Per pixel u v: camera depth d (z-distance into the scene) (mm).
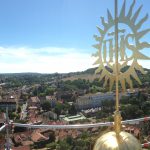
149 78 120312
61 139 65188
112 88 9070
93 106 148500
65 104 139750
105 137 9039
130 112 88188
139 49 8609
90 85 189500
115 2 8812
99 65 9180
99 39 9133
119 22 8820
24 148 61594
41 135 70438
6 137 11773
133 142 8797
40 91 196875
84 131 57781
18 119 104062
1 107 136250
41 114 127562
